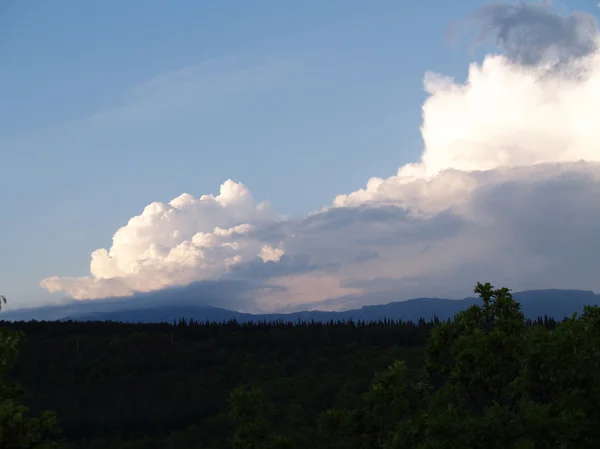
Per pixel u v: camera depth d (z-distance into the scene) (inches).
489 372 774.5
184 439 4001.0
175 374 5856.3
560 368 643.5
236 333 7337.6
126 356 6304.1
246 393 1168.8
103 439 4158.5
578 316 753.0
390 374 907.4
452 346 826.8
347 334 6963.6
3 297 727.1
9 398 765.3
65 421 4461.1
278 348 6663.4
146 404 4904.0
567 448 619.5
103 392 5241.1
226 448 3690.9
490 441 654.5
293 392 5002.5
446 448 665.0
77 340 6589.6
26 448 749.3
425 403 887.7
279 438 1150.3
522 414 631.8
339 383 5157.5
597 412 629.0
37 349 6230.3
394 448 791.1
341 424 918.4
